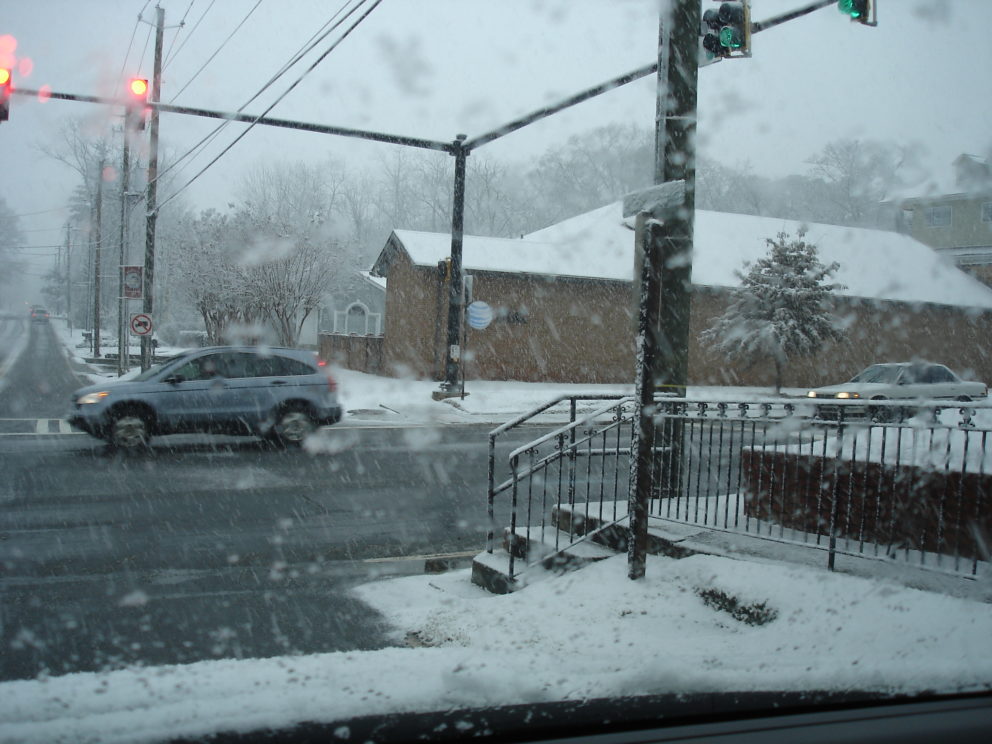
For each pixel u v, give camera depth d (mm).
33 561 6992
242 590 6309
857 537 5582
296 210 45125
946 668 3256
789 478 6062
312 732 2553
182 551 7410
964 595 4422
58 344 56969
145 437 13125
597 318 29328
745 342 25812
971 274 38062
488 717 2701
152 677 3018
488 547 6789
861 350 31766
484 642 4621
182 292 34844
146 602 5941
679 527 6293
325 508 9383
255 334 32750
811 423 5562
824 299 26047
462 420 19438
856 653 3674
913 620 4105
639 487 5406
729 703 2908
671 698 2863
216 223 32500
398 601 6074
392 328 29906
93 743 2355
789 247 25922
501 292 28375
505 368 28328
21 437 14766
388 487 10773
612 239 31625
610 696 2855
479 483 11242
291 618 5609
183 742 2414
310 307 32531
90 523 8383
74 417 12898
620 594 5195
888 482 5395
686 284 7297
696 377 30375
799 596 4664
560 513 6961
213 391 13539
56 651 4902
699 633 4621
